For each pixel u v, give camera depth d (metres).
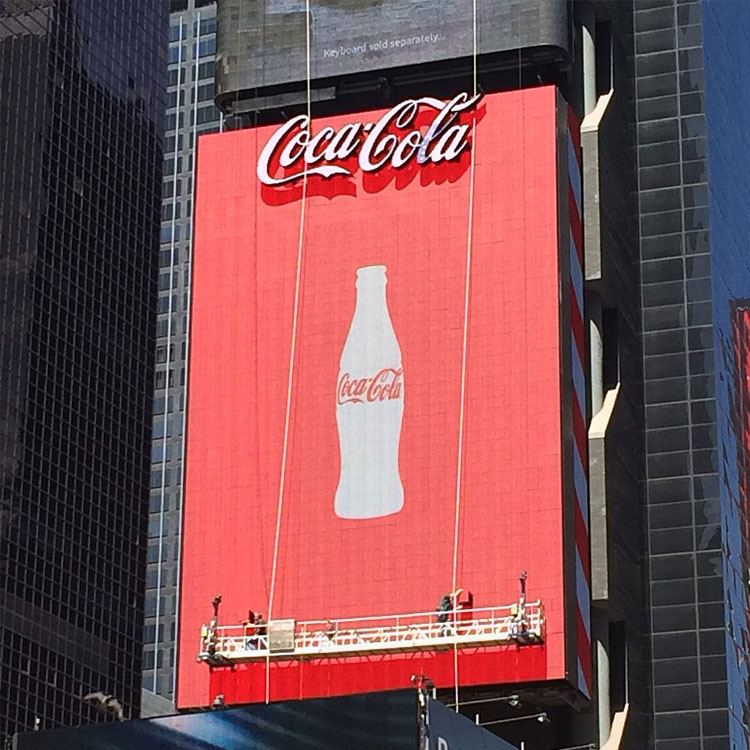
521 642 188.62
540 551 191.38
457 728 141.38
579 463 198.25
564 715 195.88
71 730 145.25
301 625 196.50
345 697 139.00
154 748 142.50
